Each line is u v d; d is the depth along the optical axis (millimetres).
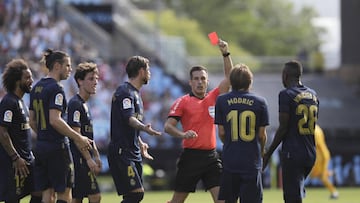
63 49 108625
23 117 38562
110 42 119000
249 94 36188
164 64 115812
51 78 37844
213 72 131000
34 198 39500
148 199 70938
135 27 125688
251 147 35875
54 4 114875
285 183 39312
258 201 35844
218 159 41344
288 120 38969
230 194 36094
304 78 130000
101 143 98875
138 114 37688
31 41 106188
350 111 119750
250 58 150375
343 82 128000
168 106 107750
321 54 136000
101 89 104250
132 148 37781
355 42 126500
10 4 107000
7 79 38344
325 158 71062
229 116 35938
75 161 40531
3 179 38312
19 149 38656
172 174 93500
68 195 38156
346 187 95062
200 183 90625
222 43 40812
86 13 118625
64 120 37844
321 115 118438
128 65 37938
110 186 89500
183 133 38688
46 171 38219
